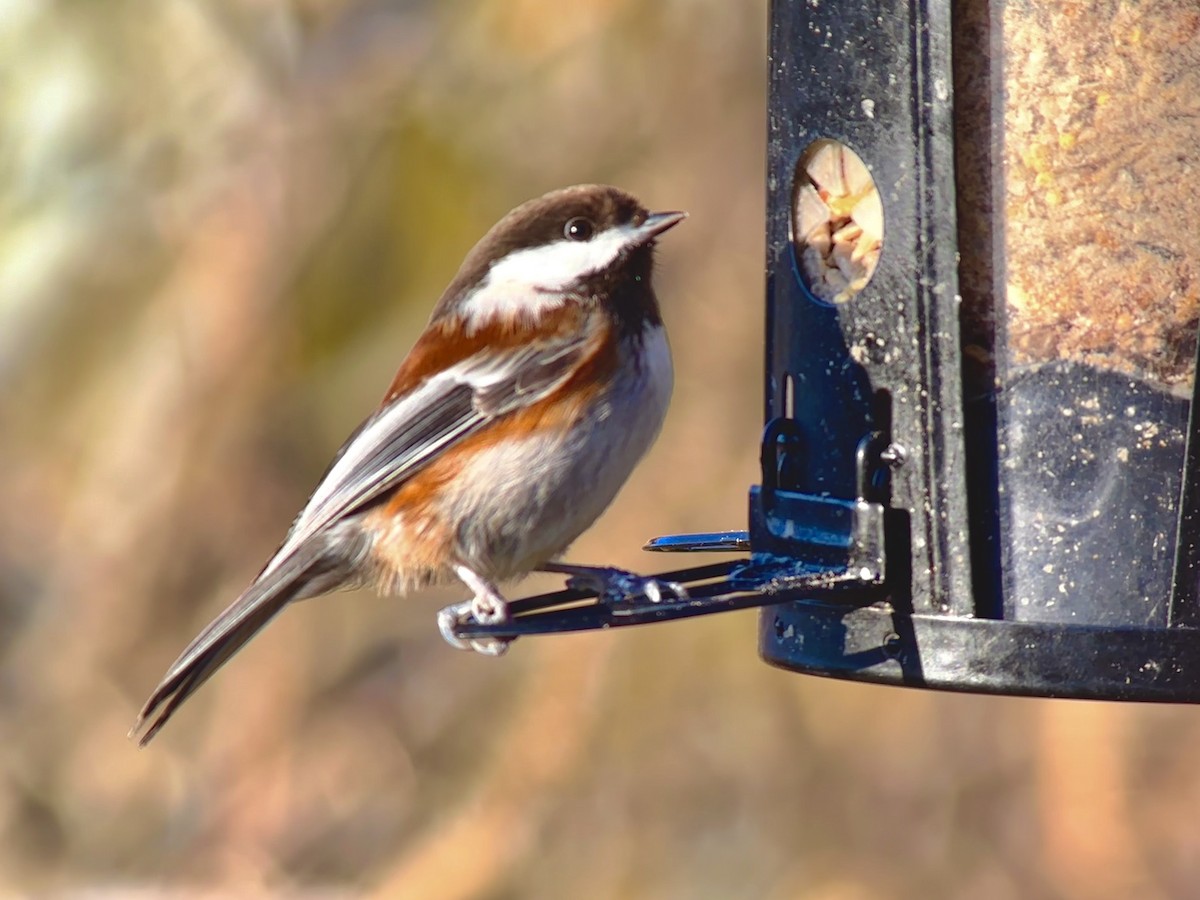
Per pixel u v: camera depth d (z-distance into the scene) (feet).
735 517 39.06
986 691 23.97
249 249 41.86
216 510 41.29
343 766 43.01
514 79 42.83
